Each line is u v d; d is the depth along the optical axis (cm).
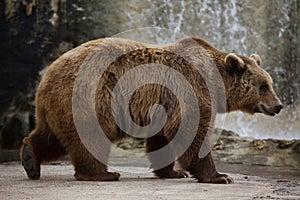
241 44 2302
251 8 2303
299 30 2317
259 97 1135
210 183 1057
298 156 1642
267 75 1148
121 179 1118
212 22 2288
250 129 2136
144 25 2198
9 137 1888
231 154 1683
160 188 973
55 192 914
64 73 1058
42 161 1105
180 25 2256
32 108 1936
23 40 1997
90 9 2117
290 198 881
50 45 2036
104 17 2134
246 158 1622
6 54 1967
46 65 2012
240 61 1116
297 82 2309
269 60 2303
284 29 2312
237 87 1134
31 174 1082
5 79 1944
